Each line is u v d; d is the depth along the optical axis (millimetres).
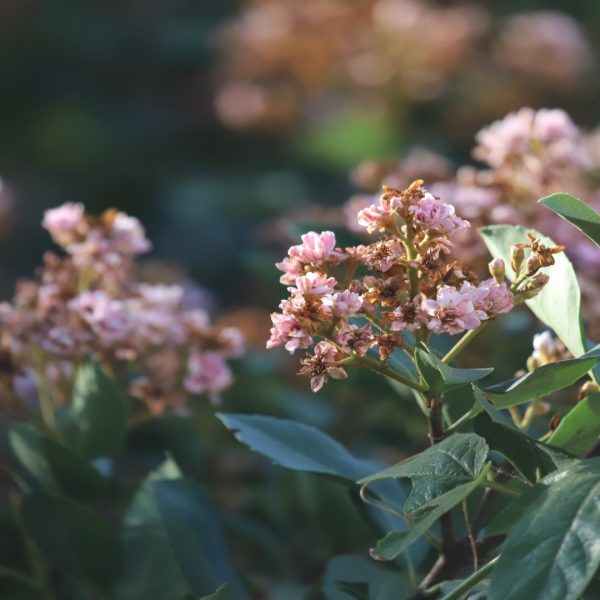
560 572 899
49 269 1186
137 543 1142
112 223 1186
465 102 2922
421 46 2969
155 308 1206
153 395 1207
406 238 973
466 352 1271
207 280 3188
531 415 1054
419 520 960
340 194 3064
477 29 3082
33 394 1338
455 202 1196
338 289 987
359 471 1050
